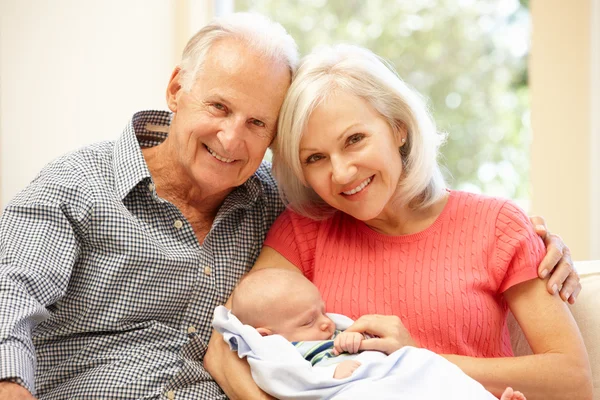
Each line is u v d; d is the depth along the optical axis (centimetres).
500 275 186
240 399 176
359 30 391
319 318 181
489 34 386
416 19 389
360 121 182
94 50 319
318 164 188
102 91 323
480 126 387
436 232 193
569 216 344
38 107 293
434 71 389
